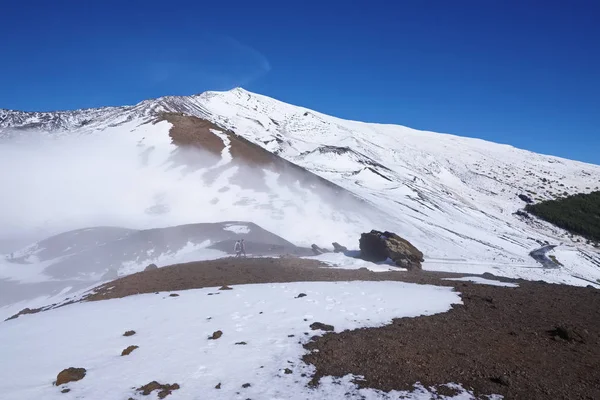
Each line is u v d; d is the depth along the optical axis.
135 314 13.41
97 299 17.20
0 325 13.55
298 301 14.38
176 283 18.66
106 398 8.04
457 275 23.91
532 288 18.66
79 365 9.60
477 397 8.06
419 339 10.91
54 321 13.08
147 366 9.38
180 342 10.78
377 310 13.40
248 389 8.30
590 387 8.65
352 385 8.42
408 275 21.88
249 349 10.23
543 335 11.74
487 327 12.16
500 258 49.44
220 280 19.09
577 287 19.95
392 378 8.73
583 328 12.51
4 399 7.97
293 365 9.35
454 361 9.64
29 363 9.75
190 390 8.30
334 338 10.85
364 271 22.53
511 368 9.40
